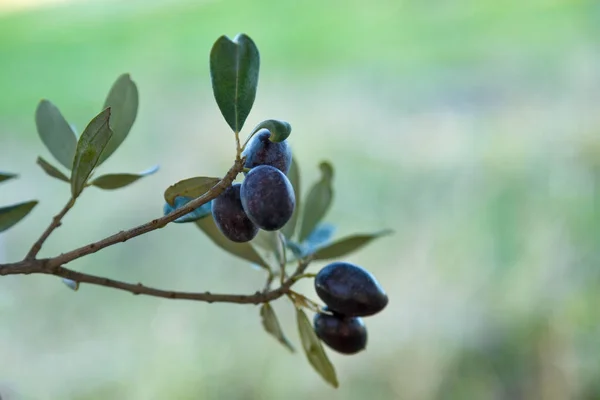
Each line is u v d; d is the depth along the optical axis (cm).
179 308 140
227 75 54
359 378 128
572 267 138
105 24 251
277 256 62
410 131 182
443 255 146
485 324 133
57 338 133
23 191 161
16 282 141
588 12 217
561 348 127
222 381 127
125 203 160
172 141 180
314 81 211
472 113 186
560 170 157
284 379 129
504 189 157
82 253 55
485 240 148
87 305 139
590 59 194
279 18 249
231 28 246
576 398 123
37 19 257
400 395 126
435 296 139
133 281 144
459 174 165
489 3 237
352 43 231
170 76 215
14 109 192
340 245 62
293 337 133
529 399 125
